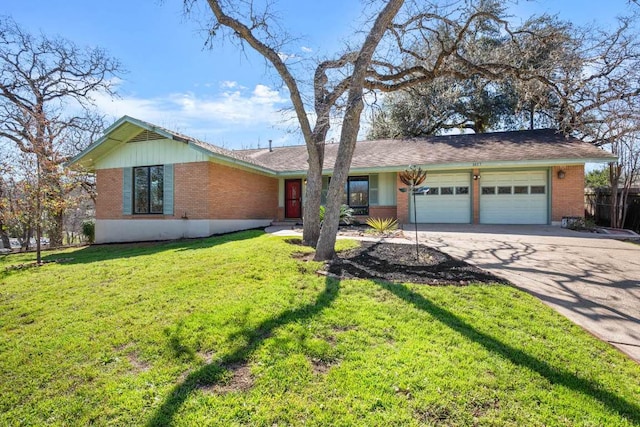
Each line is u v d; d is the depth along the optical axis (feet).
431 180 45.01
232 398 7.70
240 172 42.24
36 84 48.70
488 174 42.96
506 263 20.02
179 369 8.94
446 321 11.32
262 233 34.55
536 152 39.70
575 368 8.76
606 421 6.95
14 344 10.75
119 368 9.15
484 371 8.49
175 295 14.35
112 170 40.29
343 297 13.50
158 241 36.68
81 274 18.90
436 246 25.27
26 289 16.57
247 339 10.23
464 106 64.23
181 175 37.01
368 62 20.67
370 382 8.09
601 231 34.35
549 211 40.45
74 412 7.54
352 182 49.70
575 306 13.17
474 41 30.30
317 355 9.33
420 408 7.23
